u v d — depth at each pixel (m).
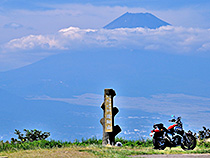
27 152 24.39
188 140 28.16
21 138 30.64
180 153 26.16
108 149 26.56
